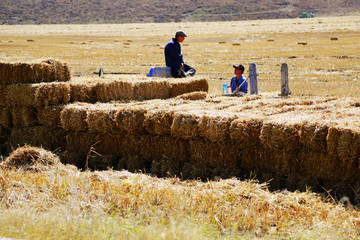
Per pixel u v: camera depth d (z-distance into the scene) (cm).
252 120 1370
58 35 12669
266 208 1064
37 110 1834
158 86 1998
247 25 16450
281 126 1291
